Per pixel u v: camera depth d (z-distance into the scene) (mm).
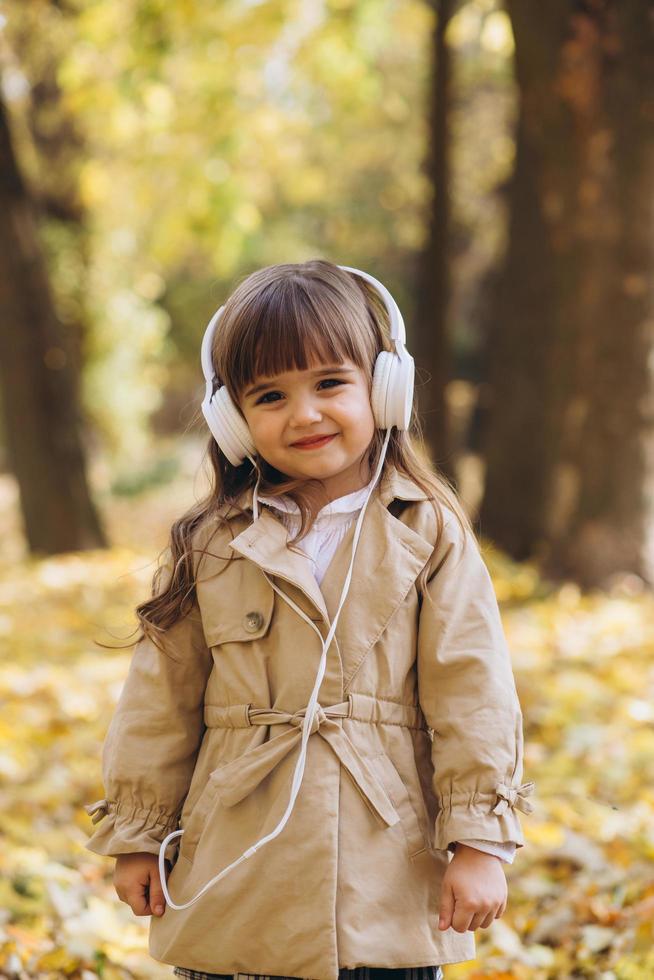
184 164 10109
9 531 13758
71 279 15156
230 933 1871
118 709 2076
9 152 9547
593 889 3156
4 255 9492
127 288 16422
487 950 2908
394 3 10727
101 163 11477
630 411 7086
